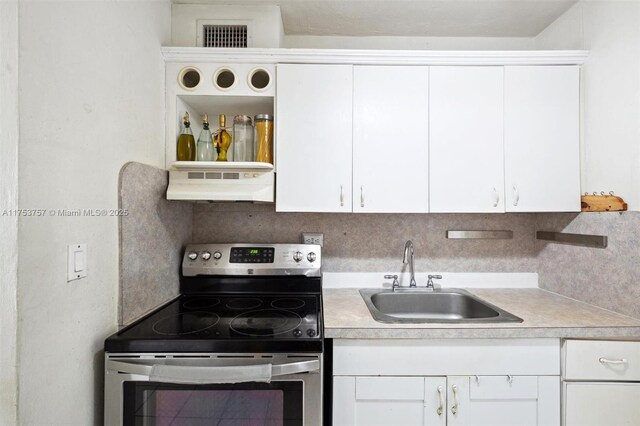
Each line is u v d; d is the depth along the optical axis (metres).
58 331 0.78
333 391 1.09
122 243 1.03
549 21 1.61
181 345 0.94
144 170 1.17
